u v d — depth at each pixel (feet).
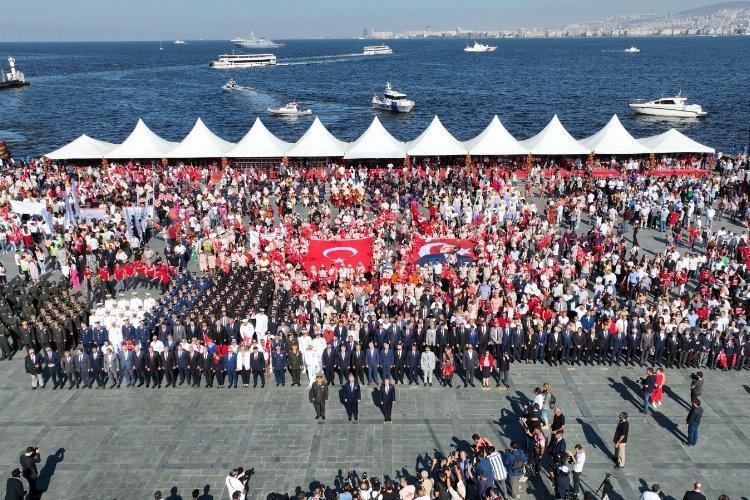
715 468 61.67
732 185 151.64
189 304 91.09
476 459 57.88
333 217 142.41
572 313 87.20
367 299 92.94
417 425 69.31
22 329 83.46
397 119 364.38
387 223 126.62
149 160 186.80
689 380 78.38
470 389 77.05
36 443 66.44
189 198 146.20
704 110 371.15
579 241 115.65
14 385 78.74
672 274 98.99
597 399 74.23
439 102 443.32
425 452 64.44
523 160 185.37
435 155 174.60
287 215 132.36
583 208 145.79
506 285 93.91
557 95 477.36
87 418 71.20
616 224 139.23
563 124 333.01
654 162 178.09
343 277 99.50
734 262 107.55
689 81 574.97
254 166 184.75
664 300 90.74
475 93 503.20
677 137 179.42
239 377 81.71
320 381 69.15
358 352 77.15
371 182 164.04
